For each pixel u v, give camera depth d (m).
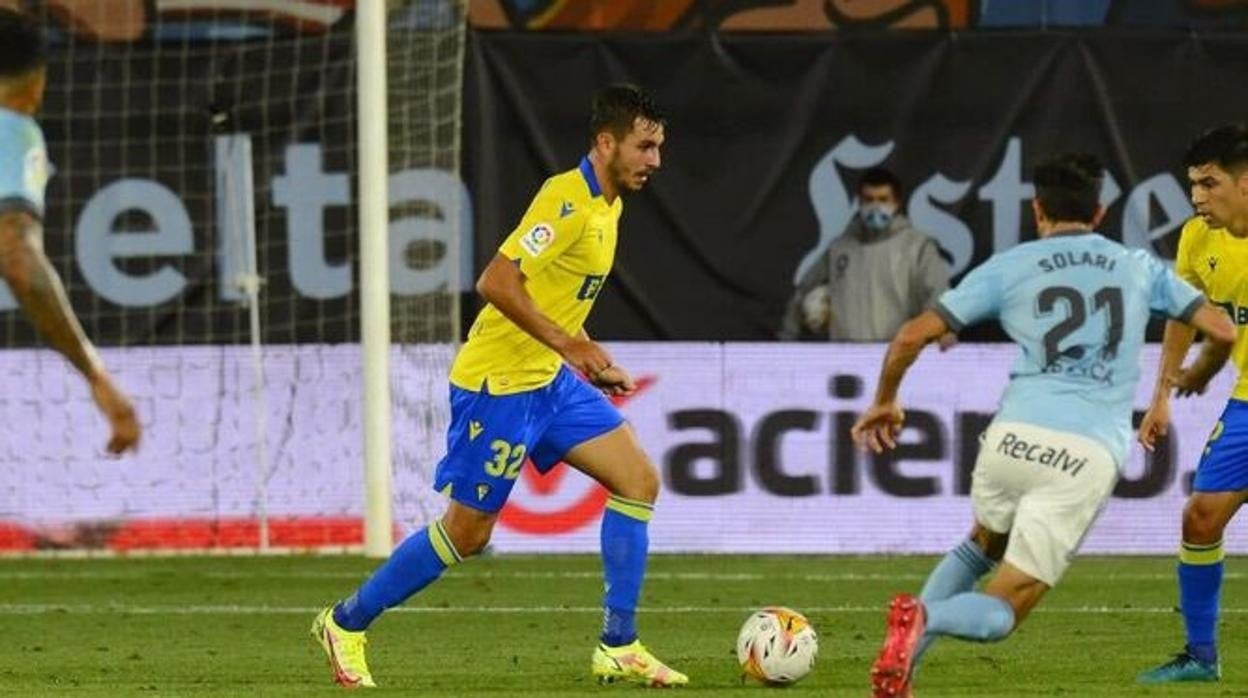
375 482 49.56
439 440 50.41
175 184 51.03
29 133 20.00
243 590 44.41
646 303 50.66
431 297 50.59
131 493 51.31
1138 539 50.59
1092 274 24.34
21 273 18.89
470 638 36.28
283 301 51.25
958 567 25.73
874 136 50.56
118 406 18.83
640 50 50.38
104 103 51.19
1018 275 24.39
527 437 28.84
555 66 50.38
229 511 51.34
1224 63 50.62
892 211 50.28
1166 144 50.56
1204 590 29.33
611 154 28.41
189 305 51.25
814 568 48.34
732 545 50.75
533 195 50.53
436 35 50.53
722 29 51.19
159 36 51.19
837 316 50.62
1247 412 29.19
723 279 50.62
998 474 24.19
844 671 30.81
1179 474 50.44
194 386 51.25
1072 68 50.53
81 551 51.31
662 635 36.78
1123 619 38.72
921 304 50.47
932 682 29.42
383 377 49.25
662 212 50.62
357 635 29.09
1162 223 50.56
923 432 50.69
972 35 50.59
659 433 50.75
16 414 51.34
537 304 28.73
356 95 50.97
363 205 48.59
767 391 50.72
